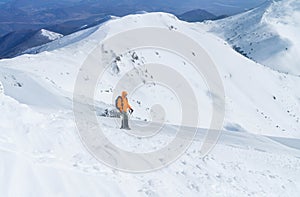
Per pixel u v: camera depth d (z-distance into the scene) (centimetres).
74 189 548
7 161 550
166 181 787
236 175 1052
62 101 2617
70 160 705
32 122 892
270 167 1336
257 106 8350
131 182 691
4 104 967
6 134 723
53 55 5319
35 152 671
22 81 3034
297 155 2077
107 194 575
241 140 2280
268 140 2909
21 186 495
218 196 814
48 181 543
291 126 8144
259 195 925
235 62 9994
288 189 1075
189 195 748
